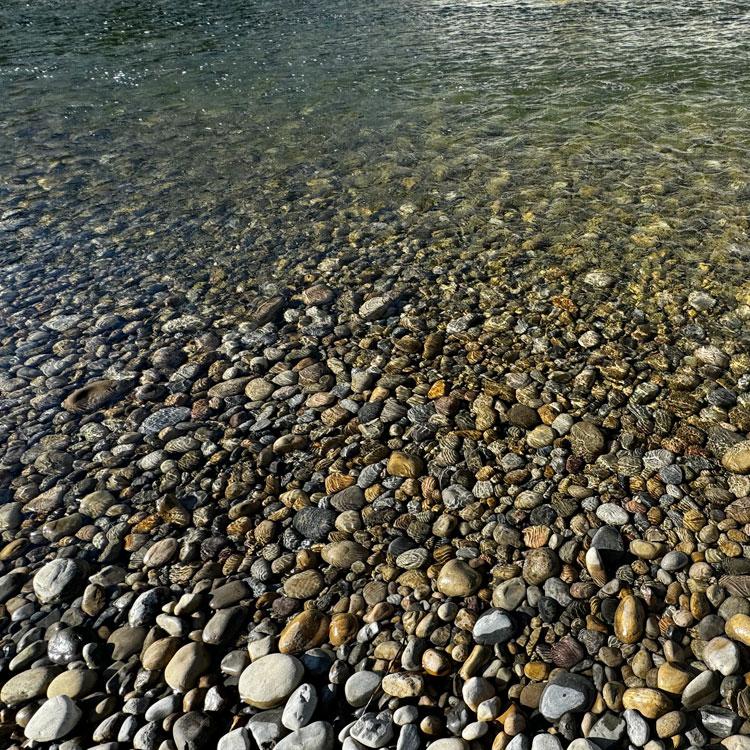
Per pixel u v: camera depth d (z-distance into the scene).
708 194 8.27
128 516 4.55
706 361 5.58
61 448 5.19
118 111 12.62
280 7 20.06
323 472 4.80
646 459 4.65
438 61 14.10
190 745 3.16
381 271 7.32
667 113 10.62
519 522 4.25
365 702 3.34
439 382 5.58
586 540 4.09
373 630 3.67
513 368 5.70
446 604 3.74
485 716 3.18
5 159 10.66
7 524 4.54
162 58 15.67
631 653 3.46
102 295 7.19
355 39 16.22
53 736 3.23
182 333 6.51
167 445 5.13
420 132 10.88
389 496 4.54
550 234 7.75
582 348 5.89
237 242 8.12
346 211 8.68
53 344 6.44
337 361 5.96
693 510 4.22
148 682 3.50
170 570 4.12
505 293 6.77
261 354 6.15
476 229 8.01
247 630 3.76
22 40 17.64
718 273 6.76
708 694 3.19
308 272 7.41
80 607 3.94
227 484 4.75
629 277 6.84
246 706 3.36
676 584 3.77
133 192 9.50
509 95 11.96
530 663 3.44
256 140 11.05
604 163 9.30
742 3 16.22
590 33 14.98
